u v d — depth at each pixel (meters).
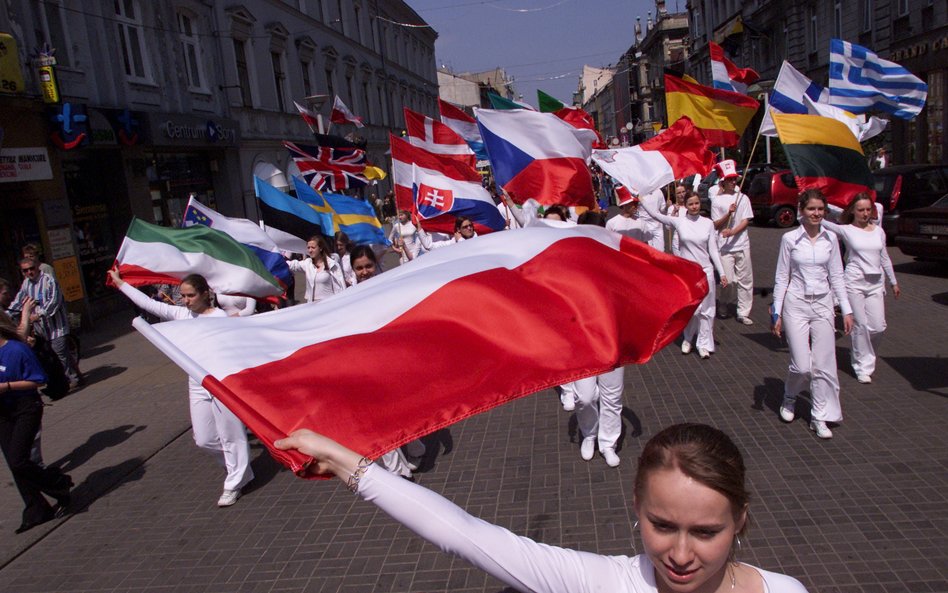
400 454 5.57
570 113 10.14
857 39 26.08
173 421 8.02
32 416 5.59
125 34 16.23
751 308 10.06
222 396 1.75
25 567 5.00
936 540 4.07
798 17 31.20
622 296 2.52
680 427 1.54
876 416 5.91
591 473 5.45
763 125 9.13
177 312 5.69
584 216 6.31
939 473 4.83
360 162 13.50
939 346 7.75
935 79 21.69
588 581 1.62
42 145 13.26
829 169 7.90
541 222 6.34
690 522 1.41
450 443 6.37
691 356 8.23
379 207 31.00
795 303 5.64
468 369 2.16
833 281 5.52
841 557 4.00
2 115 12.30
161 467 6.67
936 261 12.08
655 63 64.56
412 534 4.88
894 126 23.91
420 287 2.44
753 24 35.91
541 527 4.73
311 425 1.85
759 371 7.45
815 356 5.59
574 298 2.45
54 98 12.93
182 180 18.72
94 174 15.44
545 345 2.28
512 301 2.38
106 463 6.91
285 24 26.02
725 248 9.48
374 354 2.10
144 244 6.04
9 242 12.77
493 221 9.50
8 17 12.50
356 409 1.92
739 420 6.15
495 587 4.14
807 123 7.95
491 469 5.72
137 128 15.57
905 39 22.73
